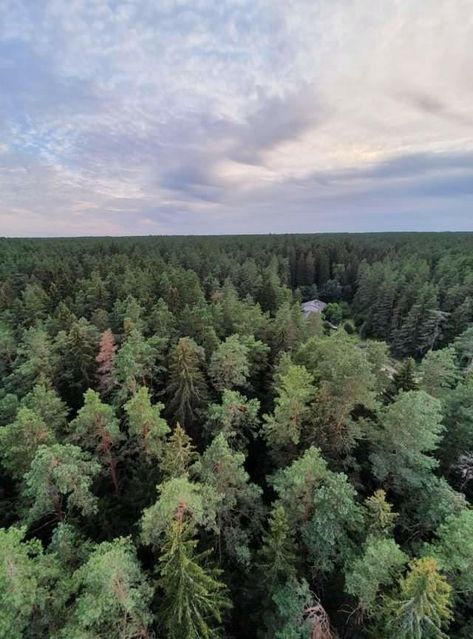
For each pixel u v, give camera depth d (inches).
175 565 566.6
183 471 762.8
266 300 2748.5
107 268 3088.1
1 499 985.5
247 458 1183.6
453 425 1098.7
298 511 774.5
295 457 965.8
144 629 576.7
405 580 582.6
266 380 1396.4
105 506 893.2
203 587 555.8
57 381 1402.6
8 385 1371.8
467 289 2810.0
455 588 680.4
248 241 6245.1
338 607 762.8
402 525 880.3
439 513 819.4
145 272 2785.4
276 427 946.1
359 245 5354.3
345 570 707.4
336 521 728.3
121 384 1171.9
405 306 2962.6
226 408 946.7
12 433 855.1
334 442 957.2
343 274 4365.2
